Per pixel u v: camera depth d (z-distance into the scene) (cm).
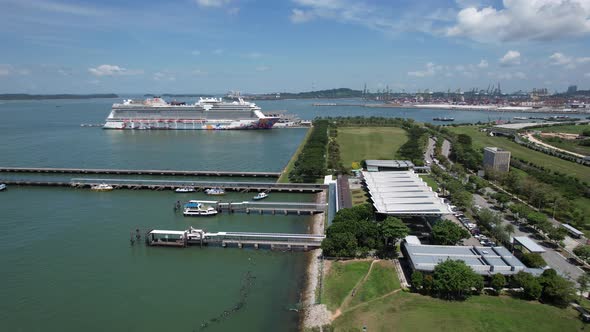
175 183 15638
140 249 9888
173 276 8538
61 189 15638
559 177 14438
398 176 13962
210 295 7750
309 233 10912
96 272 8688
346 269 8138
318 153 18850
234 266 8981
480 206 12094
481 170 16350
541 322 5997
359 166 17012
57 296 7712
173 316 7056
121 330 6688
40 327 6775
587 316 6019
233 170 18475
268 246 10012
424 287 7012
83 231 11062
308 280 8162
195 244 10200
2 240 10388
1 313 7150
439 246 8200
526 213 10306
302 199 14038
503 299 6706
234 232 10831
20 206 13338
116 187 15650
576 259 8300
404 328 5991
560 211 11069
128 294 7794
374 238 8831
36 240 10394
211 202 12862
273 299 7550
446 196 13275
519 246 8744
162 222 11812
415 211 10144
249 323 6812
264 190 15062
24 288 7988
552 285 6500
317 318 6688
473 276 6738
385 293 7106
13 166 19300
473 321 6034
